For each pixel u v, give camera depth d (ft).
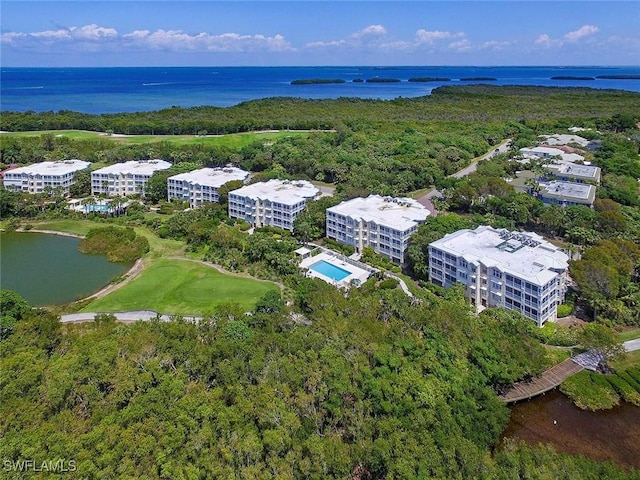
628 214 589.73
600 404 309.63
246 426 246.27
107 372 270.67
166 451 222.07
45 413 247.29
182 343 304.71
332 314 344.69
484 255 418.72
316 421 258.57
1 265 513.45
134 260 527.81
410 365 297.74
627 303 396.37
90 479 207.82
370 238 530.68
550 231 575.79
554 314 393.50
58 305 425.28
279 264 476.95
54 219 650.84
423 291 437.58
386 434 249.14
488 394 291.58
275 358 293.02
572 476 230.48
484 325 352.28
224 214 650.84
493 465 237.86
